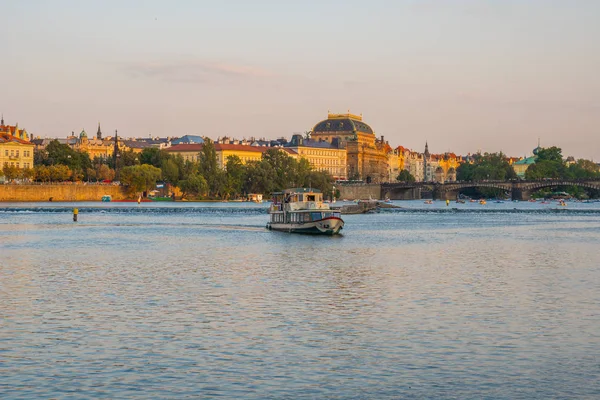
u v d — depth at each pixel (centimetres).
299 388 5169
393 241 16125
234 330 6694
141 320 7081
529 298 8269
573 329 6725
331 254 13100
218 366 5634
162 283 9312
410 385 5231
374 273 10375
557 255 12912
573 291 8738
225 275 10106
